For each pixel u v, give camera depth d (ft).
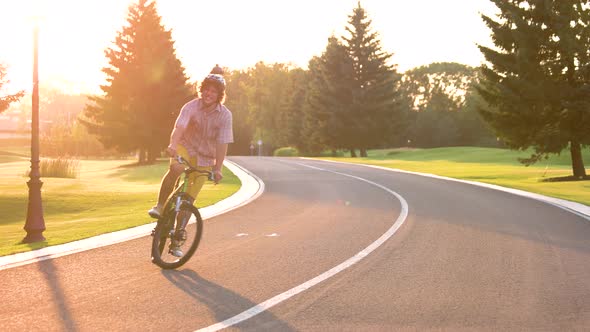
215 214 41.52
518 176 97.60
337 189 64.23
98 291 19.02
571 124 89.56
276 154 335.26
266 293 18.99
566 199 54.03
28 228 33.32
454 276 21.81
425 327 15.58
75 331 14.90
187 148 22.44
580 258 25.53
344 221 37.70
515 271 22.76
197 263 23.89
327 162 146.41
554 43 89.35
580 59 87.25
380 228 34.50
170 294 18.69
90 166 158.81
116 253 25.98
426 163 146.10
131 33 166.91
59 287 19.56
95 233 32.50
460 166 128.57
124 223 37.11
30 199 33.60
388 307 17.48
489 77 96.27
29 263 23.65
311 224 36.27
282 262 24.21
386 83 262.47
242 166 120.26
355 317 16.44
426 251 27.02
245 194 58.75
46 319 15.92
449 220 38.24
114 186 75.41
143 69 161.68
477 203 49.42
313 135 288.71
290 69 374.02
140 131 160.97
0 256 25.43
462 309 17.33
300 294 18.93
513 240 30.30
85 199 59.21
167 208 22.59
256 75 375.25
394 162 152.87
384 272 22.41
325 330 15.26
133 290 19.17
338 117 261.44
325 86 278.67
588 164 154.10
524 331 15.34
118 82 162.61
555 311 17.19
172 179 22.27
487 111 97.81
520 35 89.51
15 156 264.11
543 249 27.73
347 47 265.13
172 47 168.86
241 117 393.50
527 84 88.22
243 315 16.49
